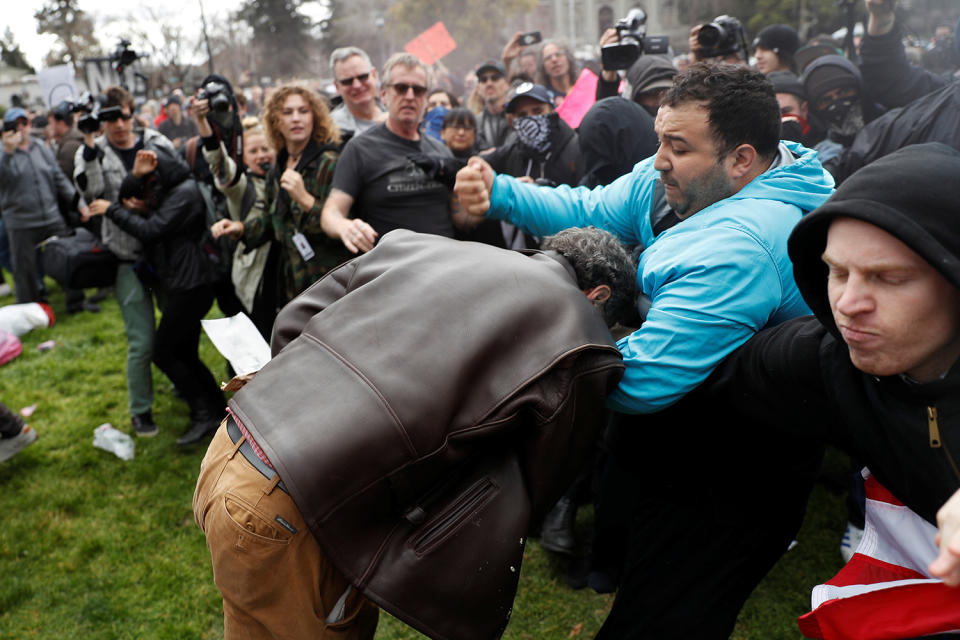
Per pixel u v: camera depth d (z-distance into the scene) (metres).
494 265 1.52
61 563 2.85
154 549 2.93
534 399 1.38
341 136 3.46
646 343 1.54
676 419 1.70
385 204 3.02
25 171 5.80
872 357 1.03
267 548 1.47
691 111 1.55
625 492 2.28
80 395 4.40
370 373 1.38
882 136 2.68
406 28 30.03
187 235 3.47
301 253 3.10
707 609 1.71
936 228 0.92
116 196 3.74
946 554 0.85
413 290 1.48
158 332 3.57
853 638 1.31
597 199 2.12
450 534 1.39
